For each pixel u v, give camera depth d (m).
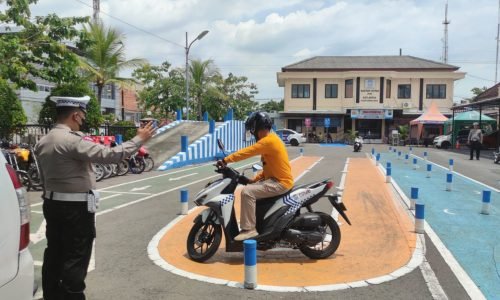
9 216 2.81
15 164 10.72
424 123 37.38
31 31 11.95
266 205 5.50
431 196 11.03
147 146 20.84
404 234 7.10
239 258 5.79
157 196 10.78
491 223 8.00
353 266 5.50
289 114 45.25
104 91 38.97
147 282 4.89
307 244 5.59
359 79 43.69
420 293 4.65
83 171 3.80
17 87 12.43
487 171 17.11
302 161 21.47
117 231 7.22
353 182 13.48
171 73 37.09
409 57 48.31
